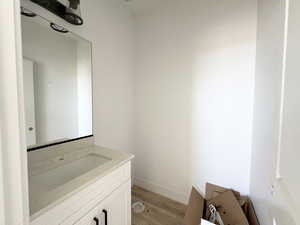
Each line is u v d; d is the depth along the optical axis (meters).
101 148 1.37
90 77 1.46
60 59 1.19
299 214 0.53
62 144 1.21
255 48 1.36
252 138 1.41
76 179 0.83
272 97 0.90
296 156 0.57
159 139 2.00
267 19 1.05
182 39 1.74
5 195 0.30
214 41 1.56
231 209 1.29
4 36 0.29
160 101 1.95
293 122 0.61
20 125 0.33
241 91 1.46
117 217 1.06
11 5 0.30
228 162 1.57
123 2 1.80
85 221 0.81
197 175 1.76
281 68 0.76
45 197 0.68
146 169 2.13
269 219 0.91
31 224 0.58
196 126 1.73
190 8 1.67
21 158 0.33
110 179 0.97
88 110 1.45
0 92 0.29
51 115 1.14
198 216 1.36
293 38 0.63
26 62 0.98
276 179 0.78
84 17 1.40
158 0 1.77
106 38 1.65
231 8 1.45
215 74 1.58
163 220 1.61
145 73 2.04
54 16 1.15
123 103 1.95
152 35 1.95
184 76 1.76
